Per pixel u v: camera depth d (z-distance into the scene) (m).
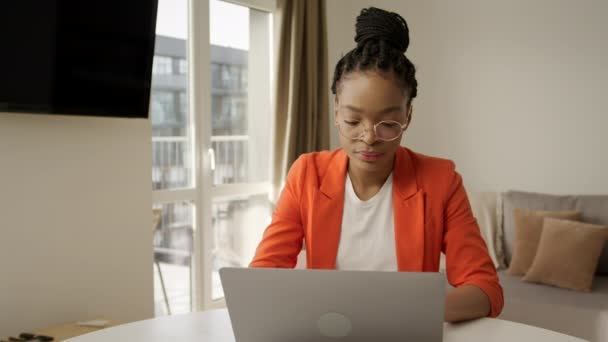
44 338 1.86
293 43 3.57
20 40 1.93
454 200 1.18
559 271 2.83
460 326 1.08
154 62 3.03
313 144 3.74
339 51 4.32
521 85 3.75
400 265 1.17
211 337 1.08
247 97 3.64
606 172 3.50
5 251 2.01
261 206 3.75
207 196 3.32
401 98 1.05
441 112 4.08
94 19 2.14
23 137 2.04
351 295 0.78
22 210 2.05
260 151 3.76
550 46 3.63
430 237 1.17
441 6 4.02
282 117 3.61
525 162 3.78
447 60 4.03
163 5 3.07
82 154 2.23
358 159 1.10
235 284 0.81
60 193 2.16
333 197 1.21
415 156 1.25
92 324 2.10
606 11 3.43
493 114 3.87
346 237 1.21
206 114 3.30
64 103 2.09
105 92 2.22
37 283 2.10
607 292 2.74
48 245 2.13
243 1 3.50
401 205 1.18
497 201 3.46
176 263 3.21
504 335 1.03
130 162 2.41
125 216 2.39
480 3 3.87
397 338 0.81
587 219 3.09
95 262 2.29
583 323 2.50
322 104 3.82
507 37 3.79
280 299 0.81
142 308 2.47
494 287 1.11
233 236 3.58
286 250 1.22
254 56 3.67
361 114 1.05
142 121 2.45
